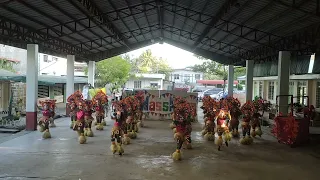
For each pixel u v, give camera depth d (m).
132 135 10.62
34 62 11.65
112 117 8.44
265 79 19.66
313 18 8.88
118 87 25.70
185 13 12.12
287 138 9.78
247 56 17.34
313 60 13.00
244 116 10.14
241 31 11.70
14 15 9.62
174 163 7.54
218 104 9.73
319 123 13.05
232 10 9.87
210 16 11.36
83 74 32.88
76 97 11.81
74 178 6.25
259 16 9.88
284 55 12.16
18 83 17.08
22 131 11.49
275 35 11.88
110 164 7.33
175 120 8.09
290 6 7.76
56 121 14.35
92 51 19.52
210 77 47.22
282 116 10.66
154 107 15.69
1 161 7.38
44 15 9.98
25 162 7.32
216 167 7.24
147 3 11.03
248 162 7.73
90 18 11.13
